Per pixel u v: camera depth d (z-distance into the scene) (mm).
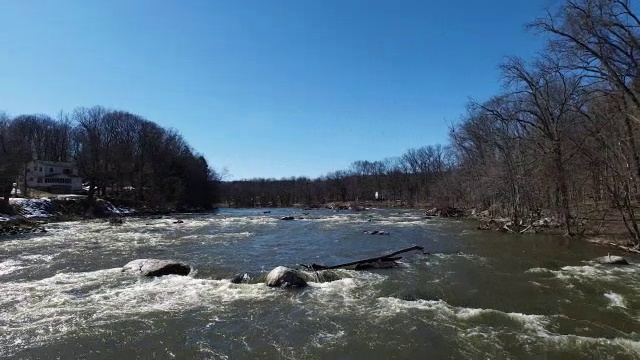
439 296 14828
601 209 39031
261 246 28031
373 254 24312
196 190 97812
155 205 81250
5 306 13305
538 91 34219
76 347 10203
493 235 34188
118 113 92062
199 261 21797
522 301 14086
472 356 9641
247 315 12625
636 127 26156
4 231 35375
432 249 26156
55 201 57406
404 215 67688
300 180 154625
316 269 19219
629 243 25578
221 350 10070
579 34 26469
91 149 85062
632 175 28234
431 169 119812
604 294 14820
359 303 13852
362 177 143625
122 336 10906
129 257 22875
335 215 69000
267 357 9680
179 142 101438
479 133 55281
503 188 43719
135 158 88312
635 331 11180
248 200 129375
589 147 29844
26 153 69688
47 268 19594
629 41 24266
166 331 11273
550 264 20578
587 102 29719
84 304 13586
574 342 10344
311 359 9578
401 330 11320
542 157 33812
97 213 60969
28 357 9648
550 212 39812
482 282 16781
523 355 9672
